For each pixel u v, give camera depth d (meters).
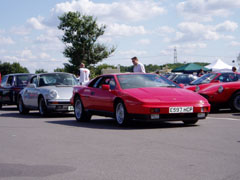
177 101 7.91
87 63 44.25
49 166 4.66
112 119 10.77
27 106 13.44
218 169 4.24
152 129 7.82
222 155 4.98
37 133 7.72
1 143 6.55
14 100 16.64
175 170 4.25
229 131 7.23
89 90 9.82
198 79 13.52
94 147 5.84
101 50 44.38
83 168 4.49
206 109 8.14
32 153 5.54
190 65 36.84
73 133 7.55
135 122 9.38
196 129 7.64
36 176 4.20
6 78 17.36
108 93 8.91
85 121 10.26
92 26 43.78
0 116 12.71
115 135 7.07
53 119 11.19
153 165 4.52
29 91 13.20
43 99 12.12
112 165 4.59
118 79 8.98
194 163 4.56
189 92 8.48
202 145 5.74
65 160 4.96
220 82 12.41
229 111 12.39
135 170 4.30
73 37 43.47
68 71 44.31
